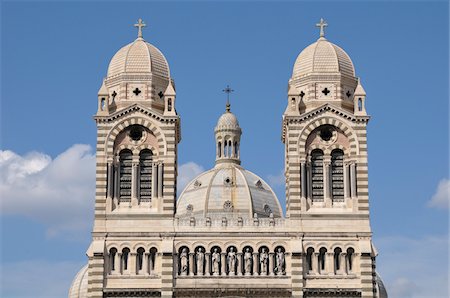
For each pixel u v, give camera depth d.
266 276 160.88
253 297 160.25
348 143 166.88
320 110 167.50
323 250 162.00
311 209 164.12
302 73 171.75
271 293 160.25
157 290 160.25
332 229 162.75
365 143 166.38
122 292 160.00
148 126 167.75
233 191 199.25
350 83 171.75
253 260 161.88
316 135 167.38
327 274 160.75
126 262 162.25
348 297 159.62
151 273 161.50
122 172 167.00
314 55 172.38
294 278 160.12
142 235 162.75
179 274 161.25
